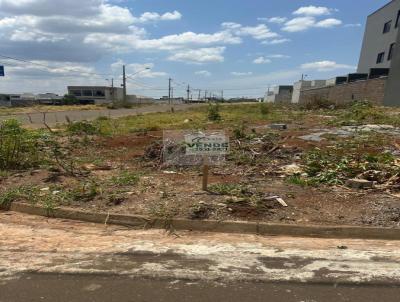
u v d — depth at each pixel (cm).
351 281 423
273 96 10206
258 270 452
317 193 721
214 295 395
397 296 392
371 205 651
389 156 963
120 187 773
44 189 769
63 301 386
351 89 4200
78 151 1248
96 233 582
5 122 1015
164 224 599
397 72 3155
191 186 777
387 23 4603
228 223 584
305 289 406
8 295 399
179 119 2877
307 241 545
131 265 468
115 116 3803
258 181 821
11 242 546
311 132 1633
